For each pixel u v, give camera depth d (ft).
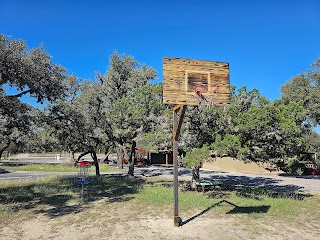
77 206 38.22
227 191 53.06
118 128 64.13
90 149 76.18
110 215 33.37
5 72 35.42
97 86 71.67
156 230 27.55
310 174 93.45
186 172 99.45
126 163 138.82
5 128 46.57
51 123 55.11
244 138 42.96
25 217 32.19
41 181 63.10
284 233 27.30
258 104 46.34
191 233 26.73
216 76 31.04
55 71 42.55
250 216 33.37
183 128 46.19
